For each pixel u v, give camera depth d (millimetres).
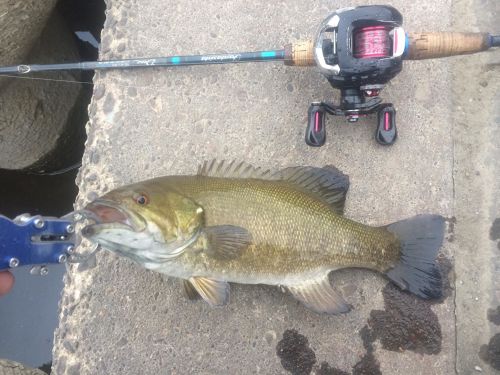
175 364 562
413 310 570
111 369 555
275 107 599
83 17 810
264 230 496
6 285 488
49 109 729
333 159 591
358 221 585
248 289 573
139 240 459
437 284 539
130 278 564
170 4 605
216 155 593
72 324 556
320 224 514
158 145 588
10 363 577
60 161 804
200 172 525
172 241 471
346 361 567
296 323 570
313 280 531
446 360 566
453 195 592
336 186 544
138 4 603
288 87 600
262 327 569
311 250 512
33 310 760
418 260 540
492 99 621
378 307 571
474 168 614
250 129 596
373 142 592
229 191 494
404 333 568
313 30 611
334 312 525
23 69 566
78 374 551
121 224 450
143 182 482
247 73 602
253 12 610
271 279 512
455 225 600
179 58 564
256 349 568
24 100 694
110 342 558
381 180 589
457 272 596
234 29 608
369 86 503
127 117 586
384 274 548
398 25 490
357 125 593
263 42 609
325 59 502
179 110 594
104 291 561
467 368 579
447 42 510
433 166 593
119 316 561
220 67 601
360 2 612
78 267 562
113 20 600
